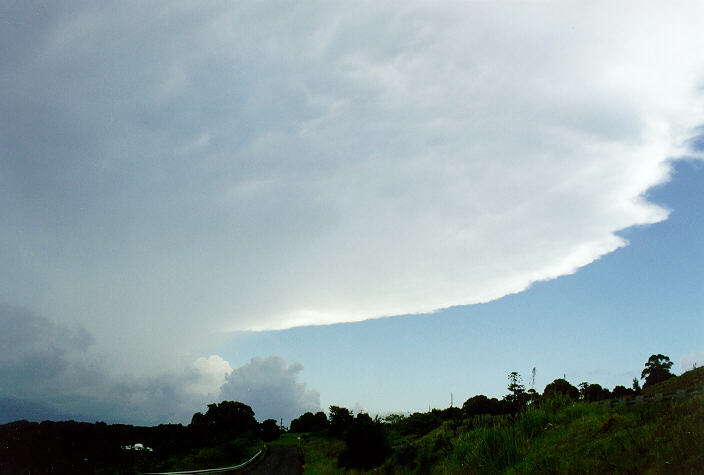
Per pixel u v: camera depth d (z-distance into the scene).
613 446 11.97
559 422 17.83
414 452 25.94
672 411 12.02
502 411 22.23
